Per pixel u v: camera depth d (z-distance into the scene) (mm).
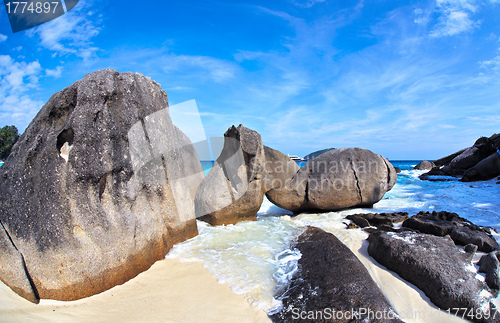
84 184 3367
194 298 3197
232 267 3879
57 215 3197
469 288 3025
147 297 3215
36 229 3188
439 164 22797
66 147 3541
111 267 3369
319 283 3320
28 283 3051
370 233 4980
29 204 3258
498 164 13031
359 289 3127
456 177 15477
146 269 3822
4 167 3492
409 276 3432
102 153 3523
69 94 3672
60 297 3105
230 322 2814
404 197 9188
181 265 3938
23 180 3324
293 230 5375
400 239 3934
